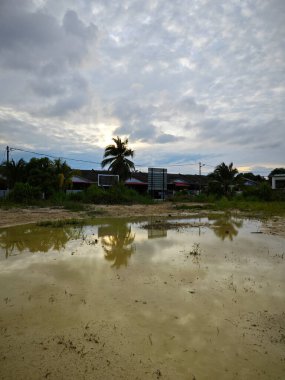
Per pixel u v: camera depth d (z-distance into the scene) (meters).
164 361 3.58
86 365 3.48
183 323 4.51
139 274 6.88
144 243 10.51
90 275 6.80
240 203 29.03
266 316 4.79
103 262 7.91
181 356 3.68
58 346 3.85
